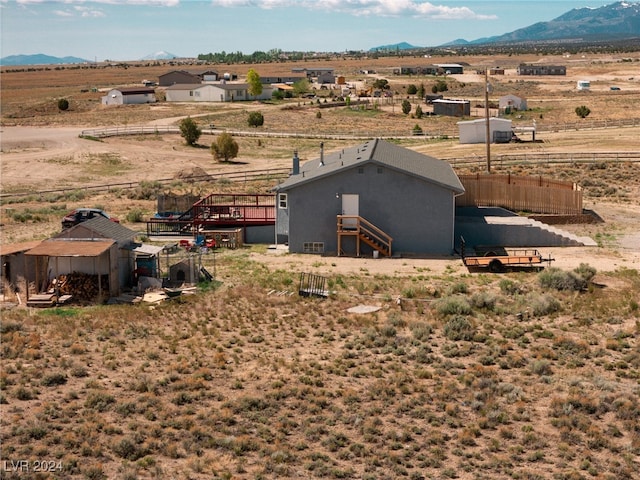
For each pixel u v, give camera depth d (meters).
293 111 154.00
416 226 48.78
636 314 35.72
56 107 164.88
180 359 30.73
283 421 24.52
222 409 25.42
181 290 40.91
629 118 129.62
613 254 48.03
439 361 30.22
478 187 59.41
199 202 56.78
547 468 21.48
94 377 28.75
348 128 128.50
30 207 70.56
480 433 23.77
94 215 56.84
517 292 39.44
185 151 105.56
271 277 43.34
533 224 51.56
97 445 22.67
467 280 42.47
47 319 36.38
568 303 37.56
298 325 35.34
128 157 100.44
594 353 30.84
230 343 32.84
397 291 40.59
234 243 51.81
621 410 25.05
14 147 108.75
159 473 20.72
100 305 38.97
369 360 30.55
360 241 48.78
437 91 194.50
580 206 57.03
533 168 76.94
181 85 181.00
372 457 22.02
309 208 49.38
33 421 24.25
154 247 44.16
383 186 48.44
